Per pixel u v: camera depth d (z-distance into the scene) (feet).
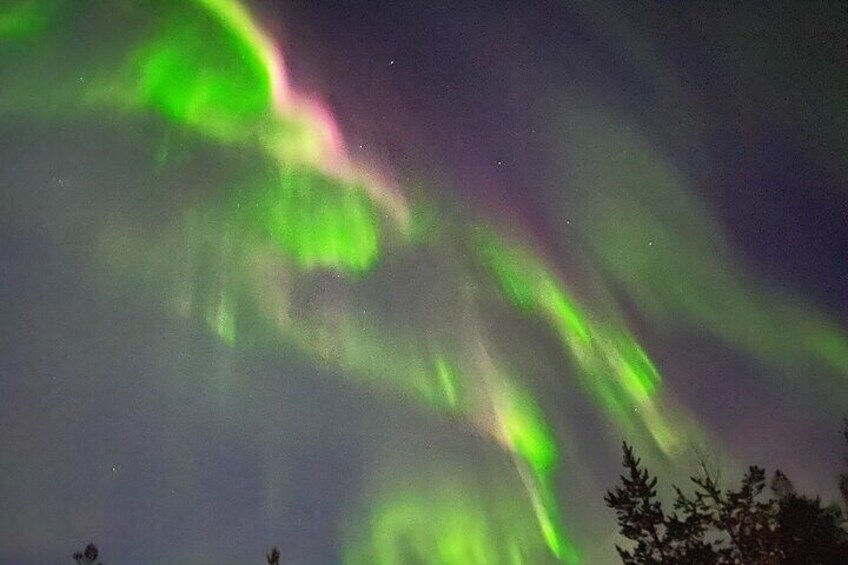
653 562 27.73
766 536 27.50
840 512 30.04
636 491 28.86
